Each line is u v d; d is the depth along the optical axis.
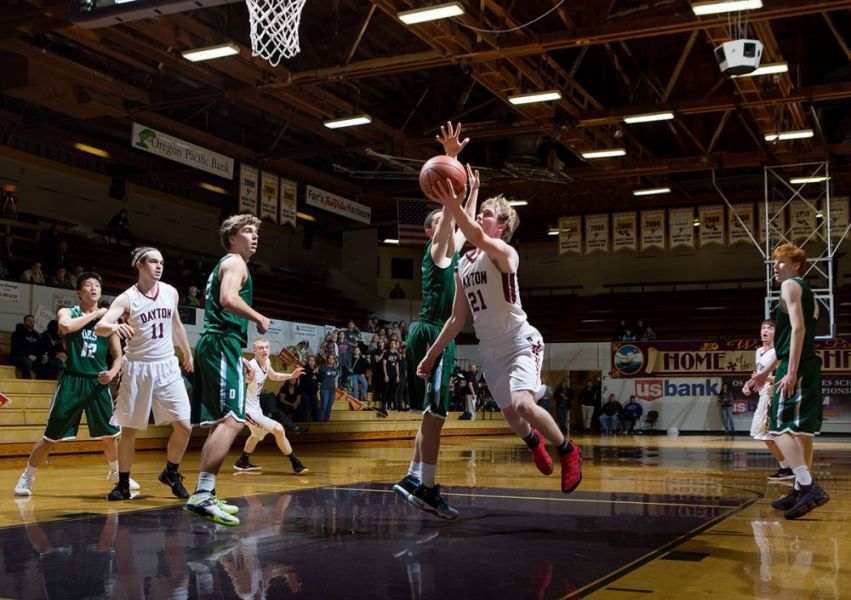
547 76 17.58
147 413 5.96
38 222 21.12
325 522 4.83
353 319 28.61
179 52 15.45
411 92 21.38
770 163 22.23
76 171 23.50
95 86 17.47
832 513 5.37
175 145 18.42
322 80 16.88
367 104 21.94
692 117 24.28
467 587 3.11
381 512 5.29
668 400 26.11
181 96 19.95
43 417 12.27
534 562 3.60
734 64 12.70
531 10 16.61
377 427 18.19
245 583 3.18
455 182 3.99
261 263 29.09
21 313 15.56
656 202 28.17
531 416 4.21
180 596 2.97
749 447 15.91
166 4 8.73
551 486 7.18
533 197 27.66
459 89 21.55
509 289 4.30
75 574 3.35
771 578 3.29
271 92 17.86
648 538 4.25
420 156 22.84
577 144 20.91
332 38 16.80
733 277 31.14
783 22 19.33
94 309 6.59
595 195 27.33
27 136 21.45
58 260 18.11
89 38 15.44
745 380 25.28
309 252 31.69
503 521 4.88
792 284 5.13
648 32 14.55
